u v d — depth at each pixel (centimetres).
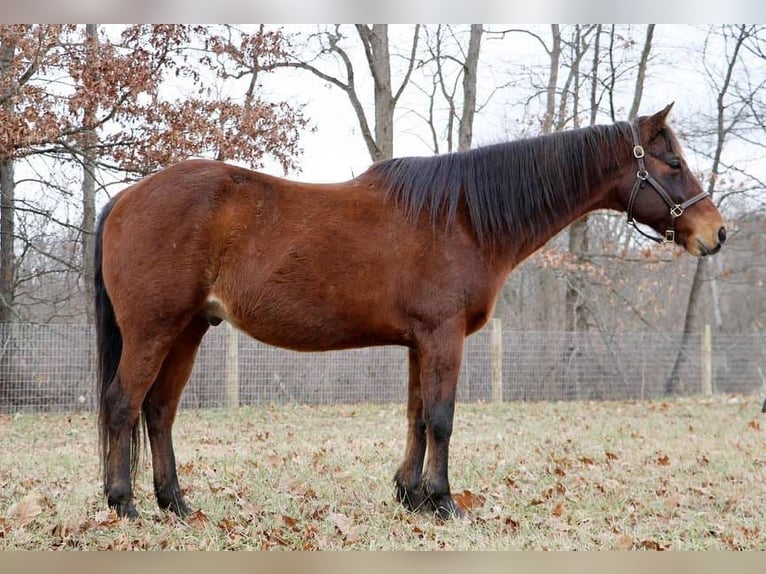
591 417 1075
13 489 525
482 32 1518
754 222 2077
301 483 550
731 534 437
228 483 553
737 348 1614
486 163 474
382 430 909
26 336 1105
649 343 1487
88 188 1221
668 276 2323
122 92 1019
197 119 1038
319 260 433
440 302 446
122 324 432
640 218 505
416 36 1530
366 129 1455
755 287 2503
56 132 977
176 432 884
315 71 1395
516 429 919
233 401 1164
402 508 471
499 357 1320
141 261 426
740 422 998
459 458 668
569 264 1555
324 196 452
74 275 1474
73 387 1125
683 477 591
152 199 432
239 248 432
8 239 1252
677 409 1201
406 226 452
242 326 443
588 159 495
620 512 482
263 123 1092
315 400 1230
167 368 461
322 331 442
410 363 482
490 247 465
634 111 1686
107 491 432
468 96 1528
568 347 1412
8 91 1002
